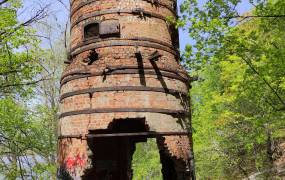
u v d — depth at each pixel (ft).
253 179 77.15
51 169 63.62
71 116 33.99
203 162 75.36
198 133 72.49
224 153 71.26
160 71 34.35
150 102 32.91
